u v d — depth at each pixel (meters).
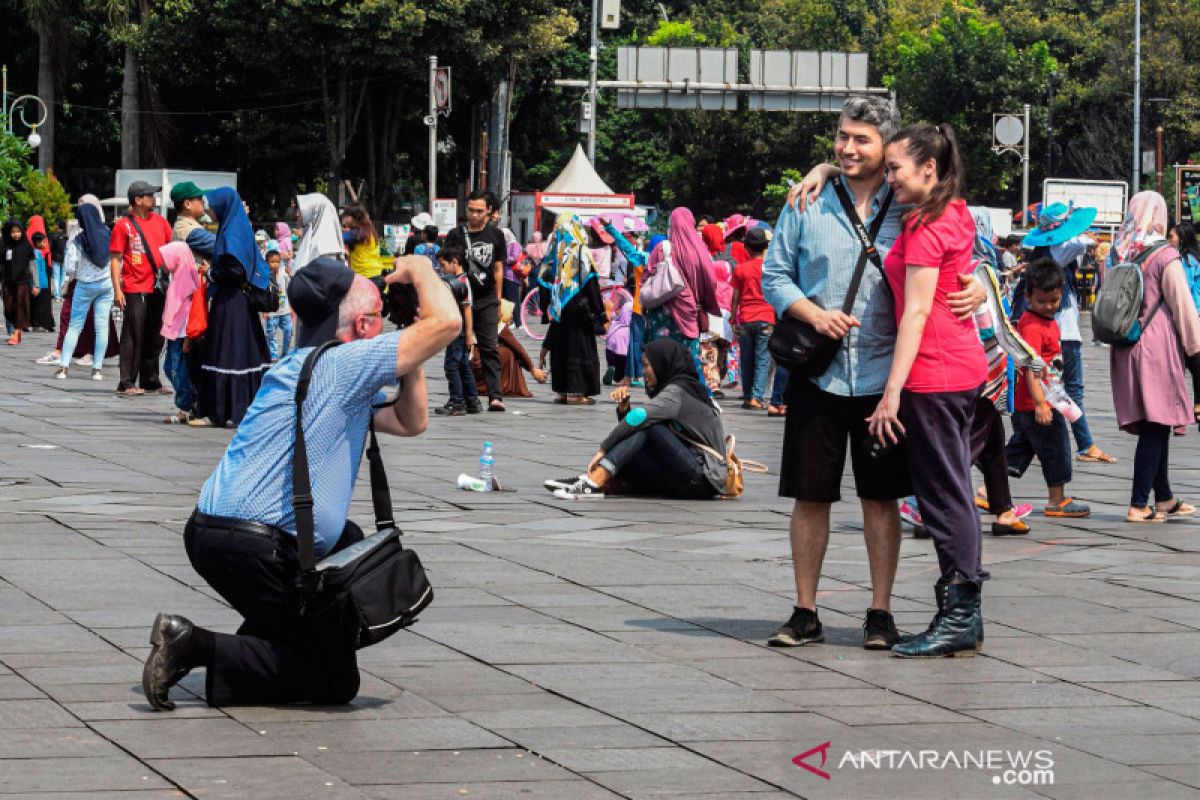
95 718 5.77
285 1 50.47
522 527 10.19
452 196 65.94
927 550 9.67
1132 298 10.62
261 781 5.10
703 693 6.30
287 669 5.96
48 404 16.97
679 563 9.04
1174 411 10.71
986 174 71.00
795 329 7.08
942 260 6.96
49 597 7.68
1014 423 11.14
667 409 11.59
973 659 6.98
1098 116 70.62
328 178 57.69
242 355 15.12
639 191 81.00
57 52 53.09
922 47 74.00
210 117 58.66
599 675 6.54
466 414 17.55
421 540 9.60
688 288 16.12
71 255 21.84
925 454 7.00
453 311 5.96
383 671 6.55
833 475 7.12
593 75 46.97
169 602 7.63
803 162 77.94
